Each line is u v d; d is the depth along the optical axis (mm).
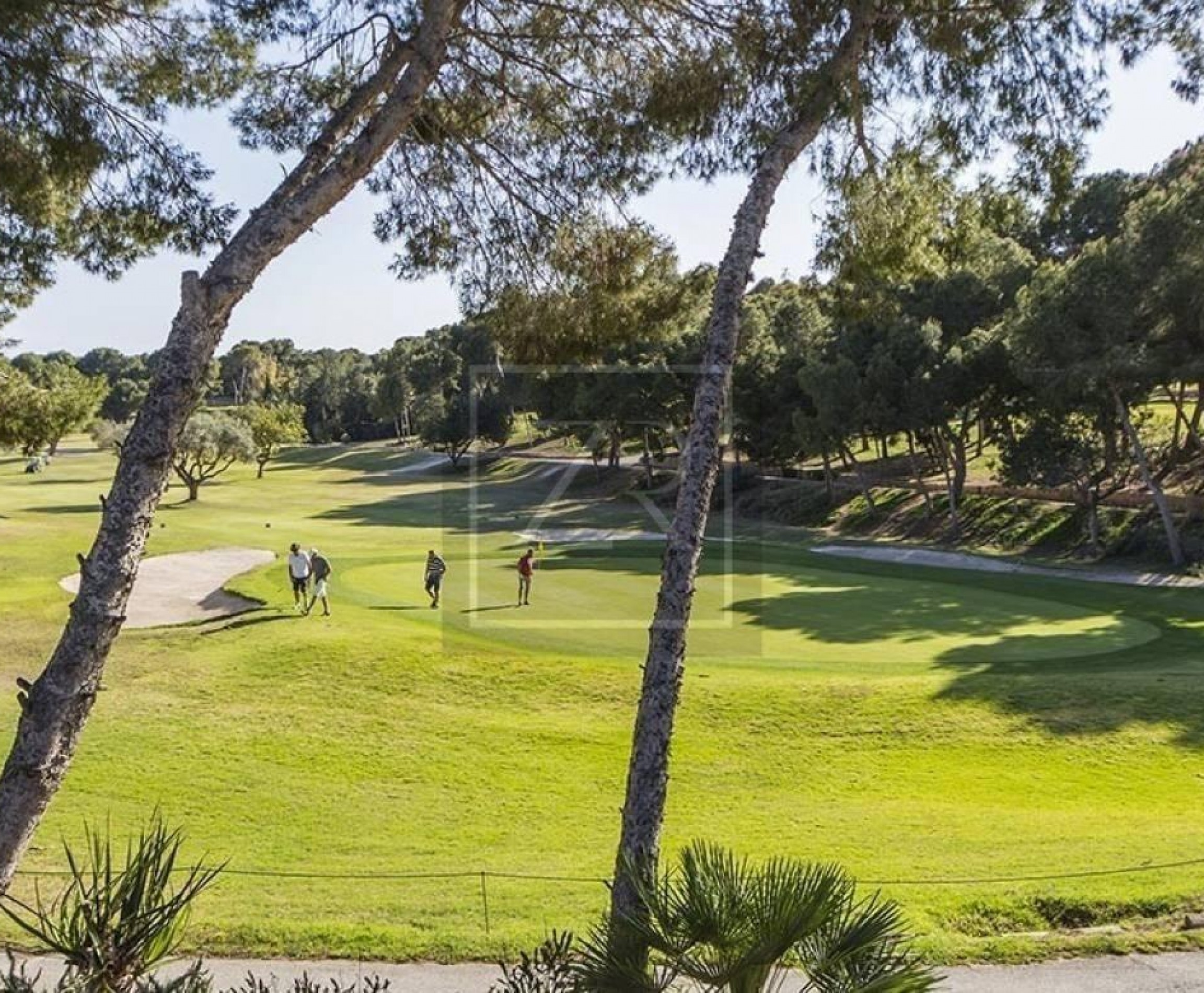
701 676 14344
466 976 6367
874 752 11930
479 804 10586
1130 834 9234
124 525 5742
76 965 3822
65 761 5660
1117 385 29141
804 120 6984
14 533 35250
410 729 12812
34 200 8195
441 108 8000
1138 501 34219
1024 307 30234
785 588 23344
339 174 6430
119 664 15680
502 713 13406
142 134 7922
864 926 3602
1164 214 26016
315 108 8133
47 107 7523
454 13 7145
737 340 7102
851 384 39406
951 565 30672
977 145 7840
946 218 8680
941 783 11094
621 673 14578
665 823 9898
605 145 8133
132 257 8609
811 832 9562
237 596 22375
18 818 5531
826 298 9422
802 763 11641
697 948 3551
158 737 12375
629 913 3943
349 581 23766
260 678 14836
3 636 18328
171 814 10102
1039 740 12078
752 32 7312
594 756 12000
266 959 6590
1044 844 9008
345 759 11828
